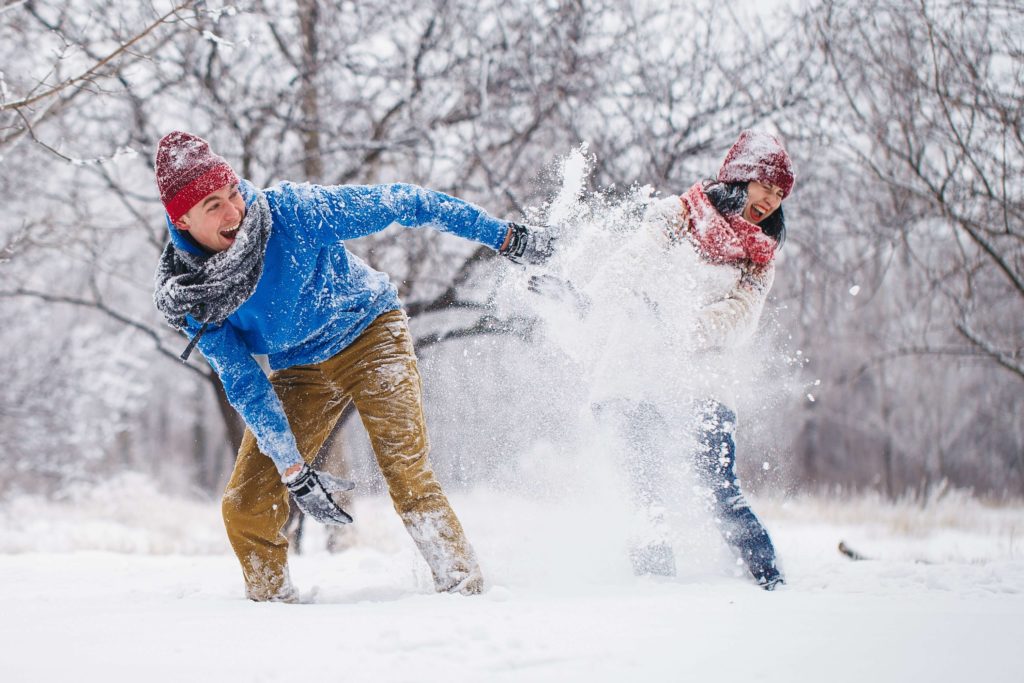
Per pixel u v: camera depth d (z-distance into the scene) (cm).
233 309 454
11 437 2494
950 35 1075
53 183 1332
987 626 339
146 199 1218
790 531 1180
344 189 475
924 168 1199
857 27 1157
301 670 292
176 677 287
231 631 354
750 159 571
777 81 1221
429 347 1052
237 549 500
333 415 528
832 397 3117
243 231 448
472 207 495
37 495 2739
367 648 318
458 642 323
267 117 1223
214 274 448
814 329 2114
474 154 1177
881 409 3123
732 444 568
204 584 586
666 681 272
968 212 1161
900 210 1253
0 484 2794
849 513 1420
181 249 459
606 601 417
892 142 1193
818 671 279
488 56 1212
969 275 1247
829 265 1414
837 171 1321
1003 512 1532
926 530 1170
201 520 1645
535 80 1216
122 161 1193
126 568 704
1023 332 1620
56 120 1200
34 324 2497
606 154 1183
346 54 1260
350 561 761
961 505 1565
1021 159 1084
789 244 1436
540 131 1212
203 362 1230
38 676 290
